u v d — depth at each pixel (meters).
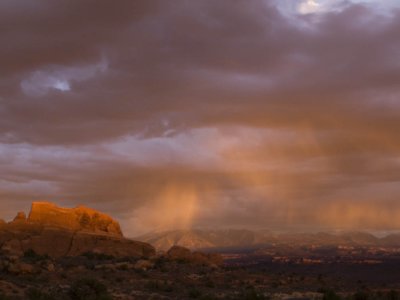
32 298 41.84
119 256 77.00
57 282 52.53
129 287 52.69
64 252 77.00
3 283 46.03
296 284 63.84
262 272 74.44
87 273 59.19
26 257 69.50
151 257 76.38
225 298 46.62
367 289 60.91
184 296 49.09
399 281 72.81
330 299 48.25
